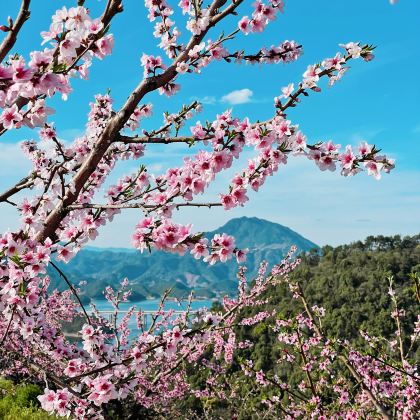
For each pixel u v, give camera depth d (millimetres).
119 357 4703
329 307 57125
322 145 3678
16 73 2395
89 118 5777
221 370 13445
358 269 68438
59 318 13656
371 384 7254
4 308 4270
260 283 12242
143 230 3568
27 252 3779
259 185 3736
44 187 4348
